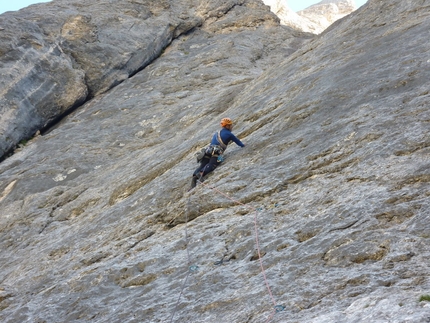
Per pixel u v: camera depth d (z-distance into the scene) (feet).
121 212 37.11
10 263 39.50
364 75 36.01
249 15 108.99
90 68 84.23
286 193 27.55
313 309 16.99
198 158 34.47
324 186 25.91
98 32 89.20
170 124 63.67
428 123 26.18
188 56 94.58
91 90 83.82
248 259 22.77
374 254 18.76
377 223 20.49
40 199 50.75
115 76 86.53
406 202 20.99
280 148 32.71
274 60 93.97
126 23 94.58
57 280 31.04
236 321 18.38
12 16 83.46
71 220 44.16
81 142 65.62
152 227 32.01
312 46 51.96
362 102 32.45
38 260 36.63
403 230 19.36
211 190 31.17
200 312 20.25
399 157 24.77
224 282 21.66
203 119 53.67
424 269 16.85
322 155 28.94
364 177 24.52
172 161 41.81
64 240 38.09
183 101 71.87
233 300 19.88
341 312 15.71
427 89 29.63
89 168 58.54
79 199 46.85
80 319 24.63
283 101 40.81
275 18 110.42
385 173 23.86
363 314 14.96
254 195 28.63
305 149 30.76
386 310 14.64
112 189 44.88
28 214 48.37
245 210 27.71
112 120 71.41
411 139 25.45
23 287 32.45
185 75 84.38
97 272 28.50
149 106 73.41
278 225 24.58
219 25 106.73
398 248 18.48
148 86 82.33
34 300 28.99
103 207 41.91
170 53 96.73
